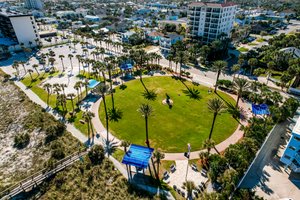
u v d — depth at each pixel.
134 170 45.81
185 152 50.22
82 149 51.69
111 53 125.81
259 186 41.22
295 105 60.44
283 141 52.97
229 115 64.31
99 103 72.75
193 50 106.88
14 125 62.91
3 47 123.50
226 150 46.38
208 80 88.62
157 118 63.81
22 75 96.25
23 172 46.91
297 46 118.12
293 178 43.12
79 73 97.06
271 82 85.62
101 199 39.78
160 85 85.00
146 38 151.75
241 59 92.56
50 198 40.28
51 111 68.62
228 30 148.75
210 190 40.28
